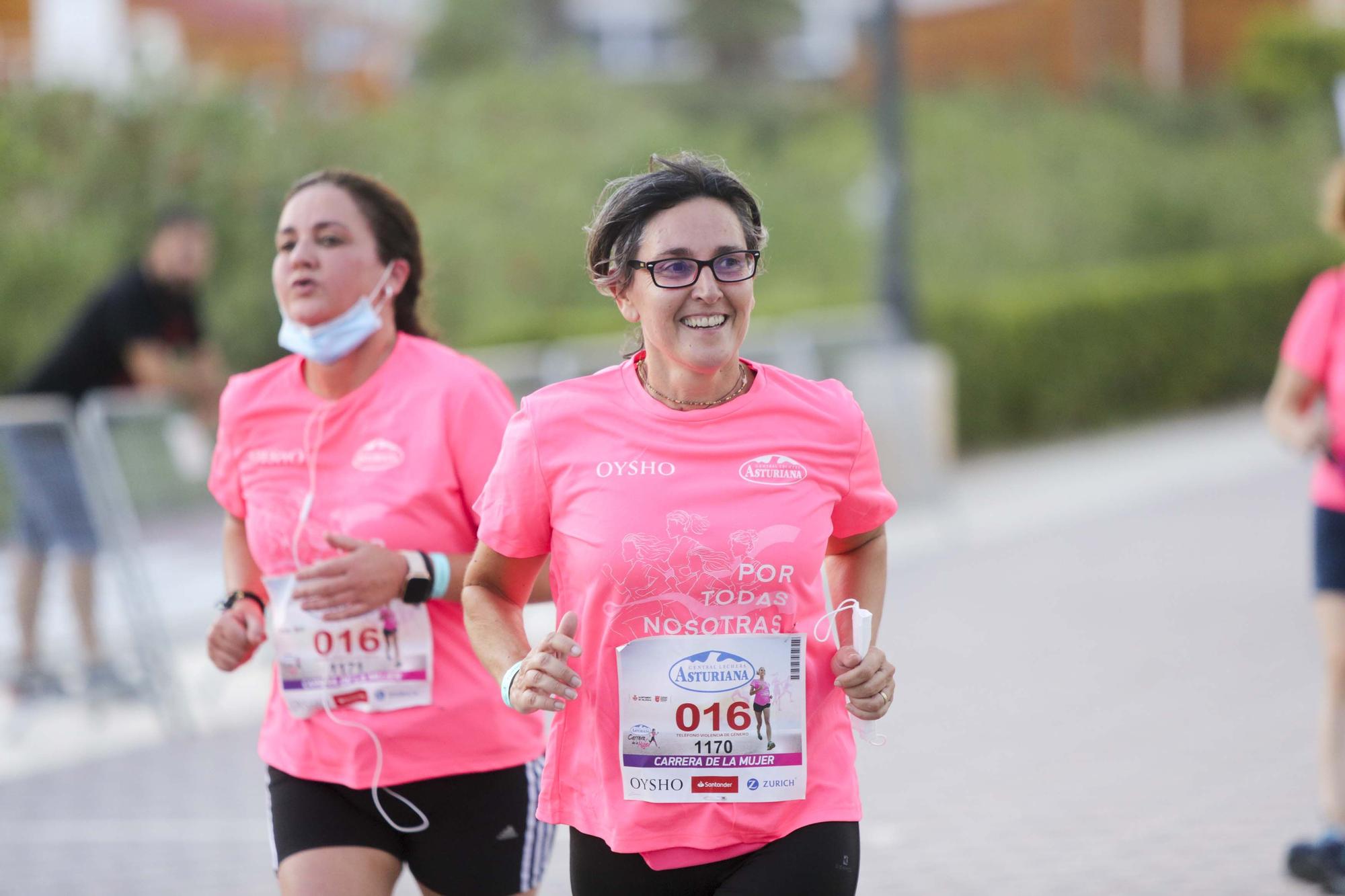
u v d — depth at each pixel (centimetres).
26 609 1828
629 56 9638
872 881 1290
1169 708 1767
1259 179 5866
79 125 3391
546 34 9212
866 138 5600
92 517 1812
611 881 705
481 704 838
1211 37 7519
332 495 852
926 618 2234
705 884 703
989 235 4894
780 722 687
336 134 3850
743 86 7262
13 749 1786
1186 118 6569
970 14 7475
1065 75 7262
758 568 684
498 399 862
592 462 700
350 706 831
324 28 5312
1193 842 1356
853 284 4350
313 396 871
